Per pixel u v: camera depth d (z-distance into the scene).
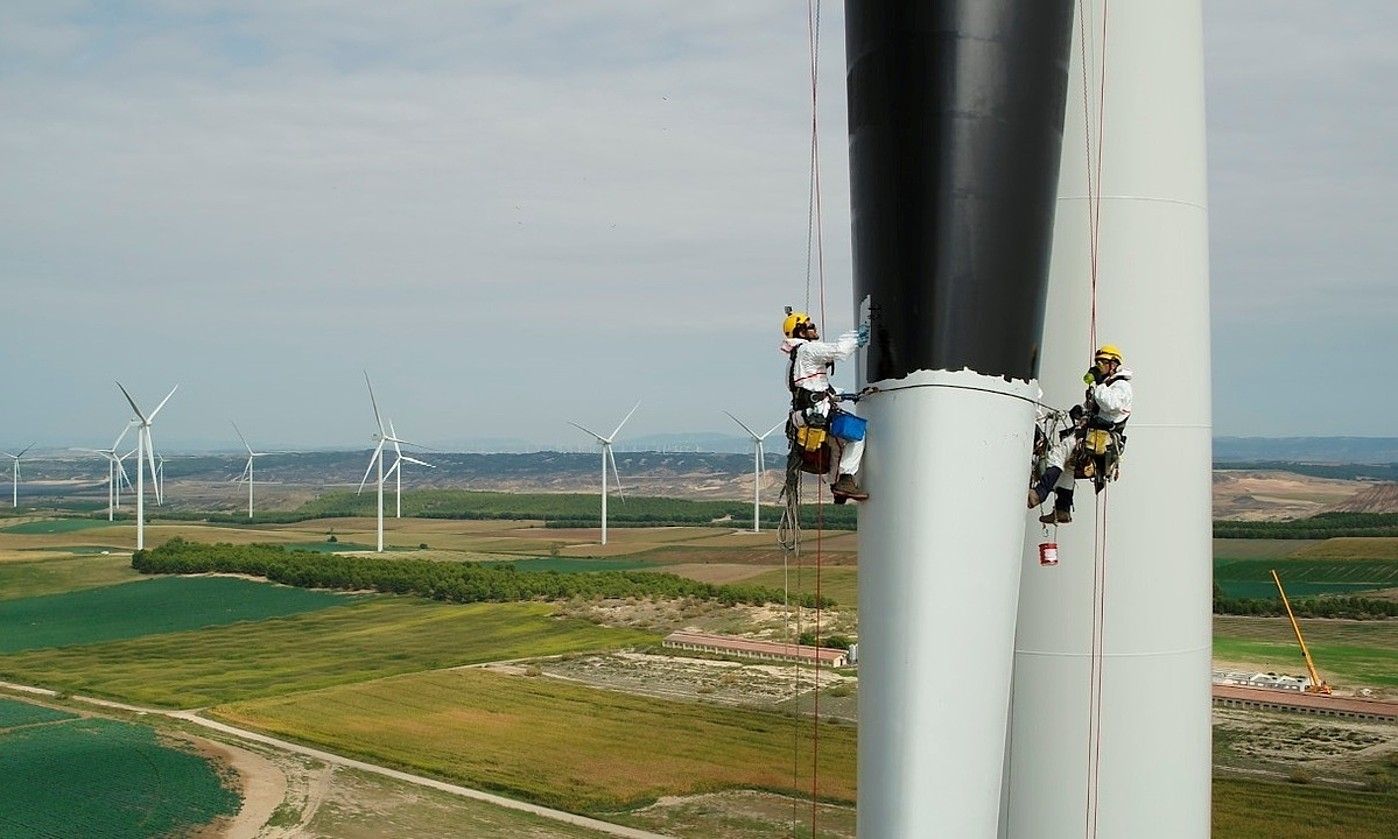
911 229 9.38
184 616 110.75
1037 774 14.39
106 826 46.59
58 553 160.25
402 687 76.19
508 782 53.19
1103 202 14.34
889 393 9.56
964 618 9.37
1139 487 14.30
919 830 9.30
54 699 74.56
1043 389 14.53
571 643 92.12
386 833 45.84
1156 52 14.43
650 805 50.00
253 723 66.56
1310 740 58.38
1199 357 14.75
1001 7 9.27
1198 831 14.70
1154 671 14.30
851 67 9.87
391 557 158.38
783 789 51.59
